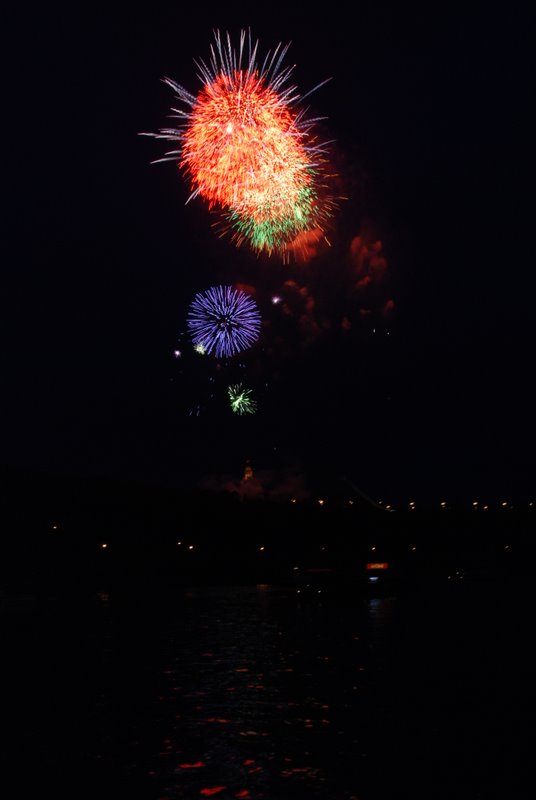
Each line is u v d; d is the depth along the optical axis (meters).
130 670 23.70
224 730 17.02
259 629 32.59
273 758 15.14
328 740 16.28
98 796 13.37
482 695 20.00
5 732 17.06
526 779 14.05
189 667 24.08
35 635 31.14
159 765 14.81
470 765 14.73
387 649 27.06
